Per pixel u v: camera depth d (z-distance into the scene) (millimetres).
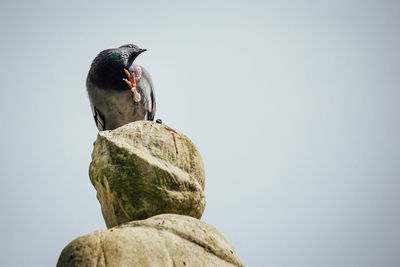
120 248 6133
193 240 6711
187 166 8203
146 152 8031
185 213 7984
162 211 7789
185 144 8414
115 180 7812
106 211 8445
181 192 7898
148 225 6762
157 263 6195
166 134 8359
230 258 6871
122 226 6855
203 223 7105
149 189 7750
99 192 8445
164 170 7824
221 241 7020
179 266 6316
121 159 7863
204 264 6527
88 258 6008
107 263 5977
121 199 7836
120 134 8273
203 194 8328
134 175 7758
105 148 8094
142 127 8367
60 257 6262
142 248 6234
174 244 6469
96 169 8148
